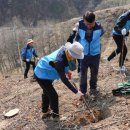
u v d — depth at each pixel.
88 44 4.05
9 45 24.78
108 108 3.85
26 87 5.79
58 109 3.93
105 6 44.50
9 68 22.22
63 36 27.00
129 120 3.45
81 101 4.25
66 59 3.35
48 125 3.90
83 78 4.21
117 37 4.80
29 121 4.17
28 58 7.44
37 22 45.09
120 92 4.13
